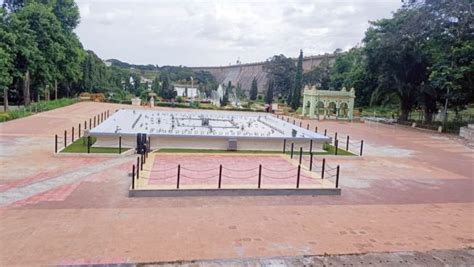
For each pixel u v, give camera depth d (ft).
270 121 79.25
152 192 27.40
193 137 48.55
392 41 91.76
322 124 94.58
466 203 29.91
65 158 39.42
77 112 91.66
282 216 24.49
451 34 85.51
